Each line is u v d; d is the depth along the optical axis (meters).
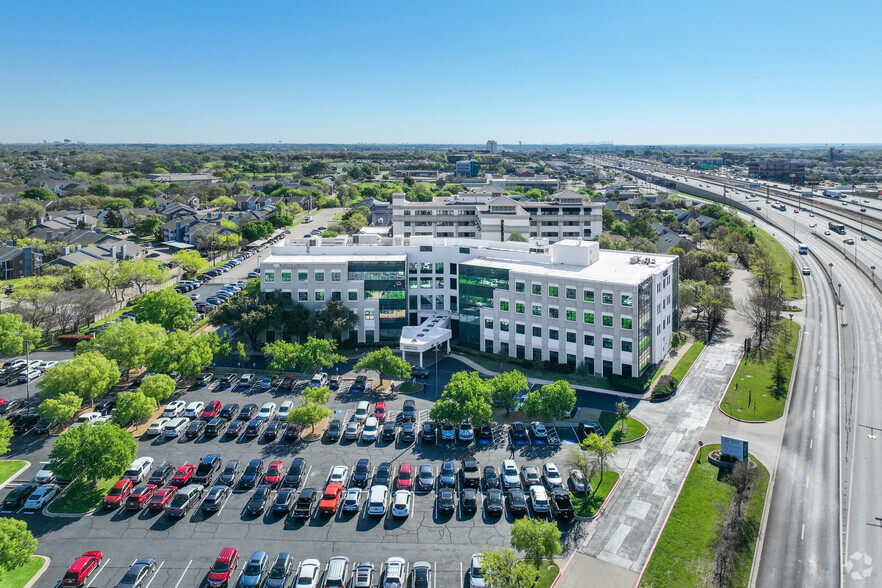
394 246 127.12
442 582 53.56
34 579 53.25
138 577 52.06
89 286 144.50
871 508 65.62
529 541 52.09
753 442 80.44
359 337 120.06
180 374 100.00
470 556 57.25
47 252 186.88
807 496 67.88
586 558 57.09
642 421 86.50
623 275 104.56
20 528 51.59
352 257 123.50
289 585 53.25
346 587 53.00
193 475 70.00
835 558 57.50
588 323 102.69
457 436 81.81
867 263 193.25
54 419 78.44
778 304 133.50
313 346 98.81
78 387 83.44
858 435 82.31
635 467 73.75
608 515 64.00
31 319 120.38
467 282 118.56
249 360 111.19
